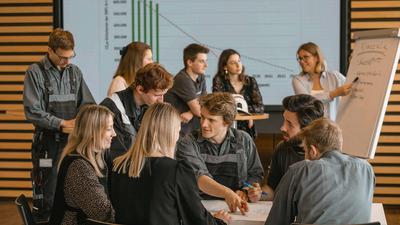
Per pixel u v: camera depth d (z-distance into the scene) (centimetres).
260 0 740
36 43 764
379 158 720
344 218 303
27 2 762
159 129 307
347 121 480
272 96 745
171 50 758
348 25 727
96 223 295
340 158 313
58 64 517
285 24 737
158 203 296
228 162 389
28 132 770
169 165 300
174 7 755
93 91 771
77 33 766
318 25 731
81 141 347
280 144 401
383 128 717
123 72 500
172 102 585
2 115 771
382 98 446
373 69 465
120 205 303
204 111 379
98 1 763
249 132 654
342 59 727
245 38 745
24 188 775
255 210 359
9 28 766
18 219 686
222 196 359
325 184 305
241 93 647
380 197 723
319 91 597
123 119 420
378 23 716
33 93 513
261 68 745
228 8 746
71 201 337
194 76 597
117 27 764
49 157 516
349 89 489
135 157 304
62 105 521
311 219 304
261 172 404
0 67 770
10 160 775
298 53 606
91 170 339
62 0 764
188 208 300
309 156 323
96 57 768
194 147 385
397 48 446
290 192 311
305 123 369
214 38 750
